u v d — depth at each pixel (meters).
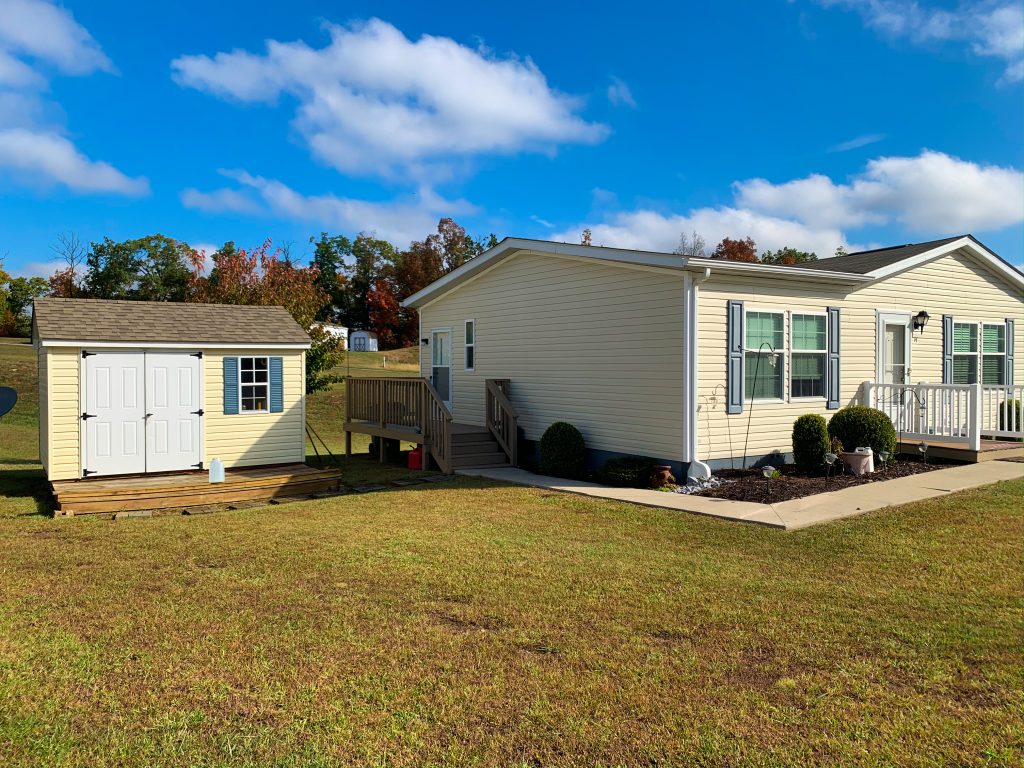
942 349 13.88
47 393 10.73
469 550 6.96
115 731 3.41
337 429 21.97
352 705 3.68
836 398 12.26
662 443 10.77
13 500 10.45
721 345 10.73
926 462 11.66
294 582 5.90
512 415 13.51
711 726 3.44
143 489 9.87
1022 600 5.26
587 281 12.23
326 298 19.70
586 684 3.92
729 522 8.12
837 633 4.65
